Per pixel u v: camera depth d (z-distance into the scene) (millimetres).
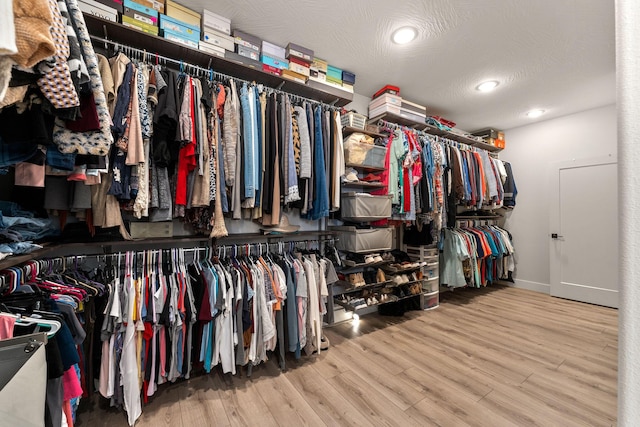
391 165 2715
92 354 1401
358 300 2650
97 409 1482
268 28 1940
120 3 1522
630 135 333
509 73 2520
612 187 3234
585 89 2836
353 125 2488
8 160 808
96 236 1572
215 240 1878
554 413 1499
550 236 3699
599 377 1825
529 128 3973
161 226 1709
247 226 2287
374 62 2357
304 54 2156
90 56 888
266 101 1938
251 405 1538
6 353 633
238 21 1874
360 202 2369
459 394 1650
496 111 3449
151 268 1653
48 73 693
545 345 2270
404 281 2904
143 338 1469
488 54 2221
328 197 2184
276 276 1882
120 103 1324
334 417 1457
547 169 3779
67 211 1505
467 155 3418
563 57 2254
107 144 979
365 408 1526
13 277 1023
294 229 2207
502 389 1700
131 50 1606
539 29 1914
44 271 1338
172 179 1629
